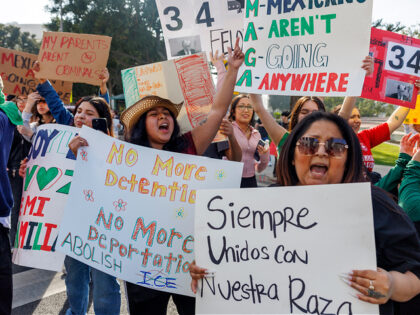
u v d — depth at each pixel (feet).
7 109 7.71
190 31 10.57
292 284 4.49
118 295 7.60
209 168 6.29
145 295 6.48
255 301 4.59
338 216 4.40
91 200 6.43
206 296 4.77
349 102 8.57
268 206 4.70
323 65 6.95
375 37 8.95
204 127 6.91
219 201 4.86
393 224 4.21
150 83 9.00
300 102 9.34
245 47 7.42
